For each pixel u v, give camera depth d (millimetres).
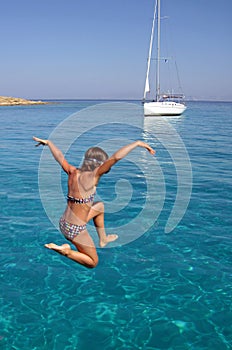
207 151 16266
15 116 39469
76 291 4766
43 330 4051
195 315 4309
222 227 6898
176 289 4824
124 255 5770
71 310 4387
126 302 4547
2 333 3998
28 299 4586
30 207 7906
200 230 6742
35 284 4922
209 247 6051
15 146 17250
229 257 5711
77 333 4008
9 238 6293
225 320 4219
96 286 4887
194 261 5578
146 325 4133
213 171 11805
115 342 3879
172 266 5422
